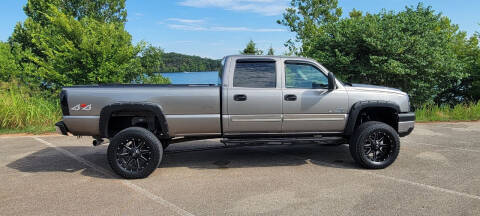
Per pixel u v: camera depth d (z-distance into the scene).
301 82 5.03
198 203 3.68
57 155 6.16
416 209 3.41
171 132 4.75
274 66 4.97
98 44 11.61
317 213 3.35
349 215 3.29
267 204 3.61
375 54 10.93
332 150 6.37
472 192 3.88
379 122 5.03
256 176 4.66
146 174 4.59
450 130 8.47
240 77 4.89
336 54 11.20
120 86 4.69
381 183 4.26
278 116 4.86
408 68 10.66
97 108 4.56
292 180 4.45
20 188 4.25
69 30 11.36
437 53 10.53
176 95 4.64
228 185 4.28
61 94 4.60
